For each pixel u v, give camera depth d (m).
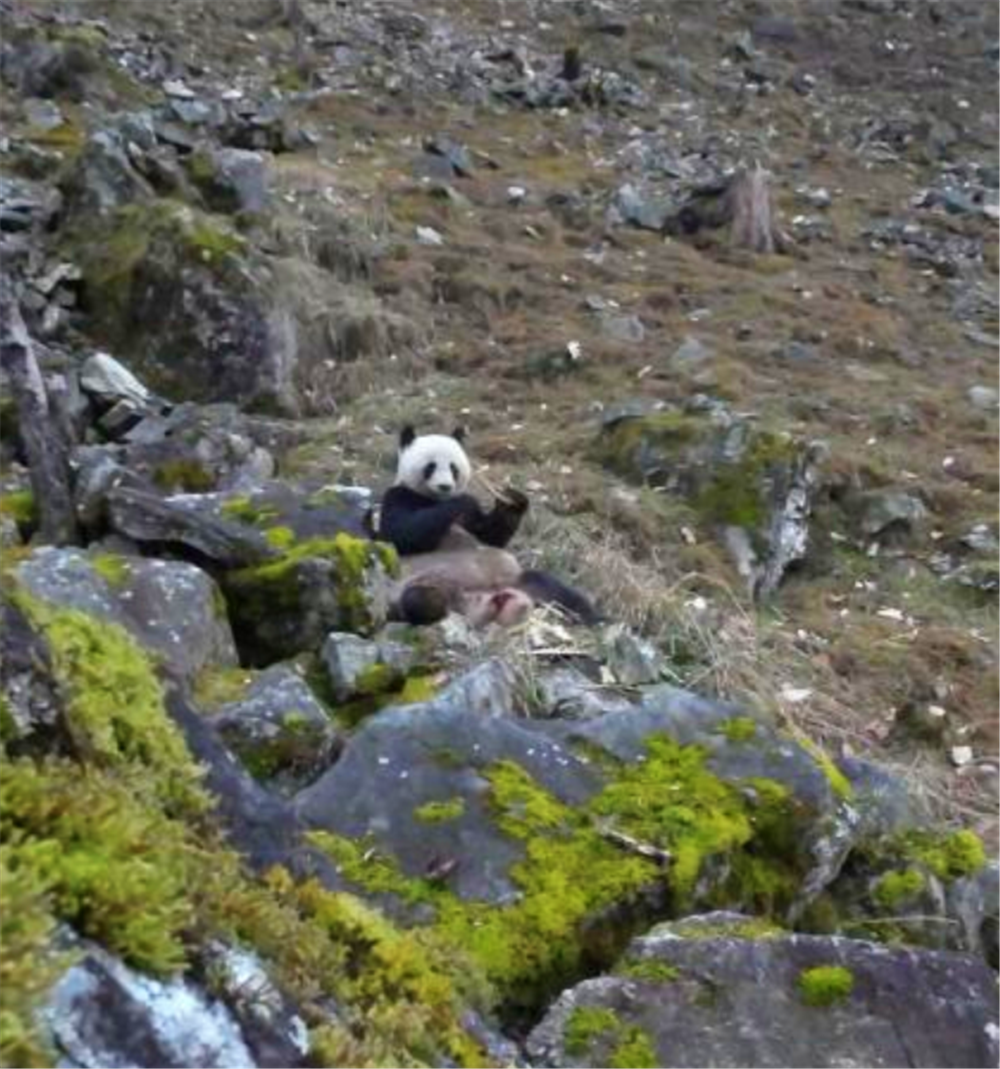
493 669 6.36
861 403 14.27
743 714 5.48
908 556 11.97
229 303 12.77
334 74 22.73
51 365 11.39
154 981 2.96
